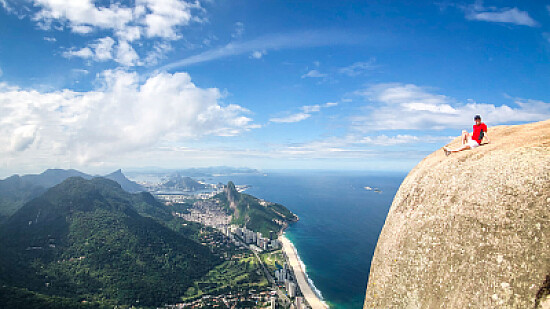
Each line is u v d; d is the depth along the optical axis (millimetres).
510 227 6789
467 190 8211
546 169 6711
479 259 7137
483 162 8391
